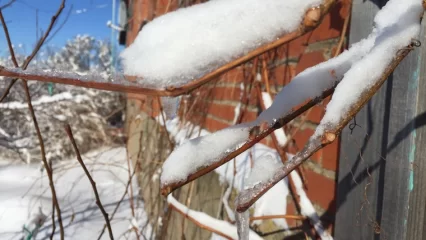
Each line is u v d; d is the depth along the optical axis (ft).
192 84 0.64
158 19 0.69
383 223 1.20
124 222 5.31
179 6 4.13
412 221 1.10
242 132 0.86
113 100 12.29
